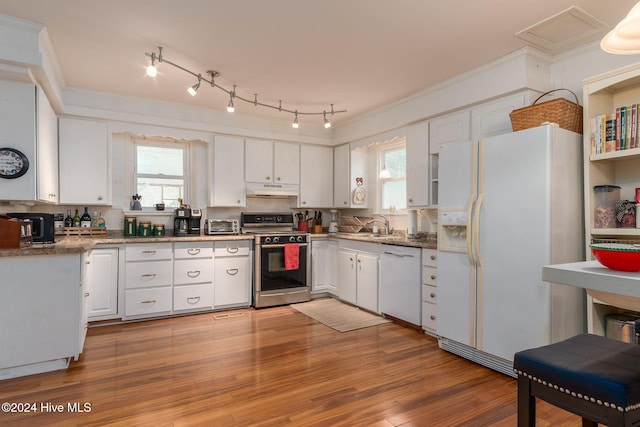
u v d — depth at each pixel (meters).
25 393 2.20
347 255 4.48
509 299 2.43
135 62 3.05
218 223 4.45
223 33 2.57
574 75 2.83
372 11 2.29
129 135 4.27
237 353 2.87
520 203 2.38
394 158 4.75
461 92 3.28
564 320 2.32
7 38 2.37
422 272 3.37
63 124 3.67
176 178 4.57
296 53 2.88
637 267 1.04
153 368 2.58
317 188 5.18
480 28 2.49
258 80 3.44
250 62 3.05
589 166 2.41
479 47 2.77
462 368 2.61
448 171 2.87
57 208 3.89
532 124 2.56
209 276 4.08
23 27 2.40
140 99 4.00
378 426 1.88
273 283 4.38
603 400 1.07
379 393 2.23
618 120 2.30
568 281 1.12
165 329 3.47
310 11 2.29
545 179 2.26
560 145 2.33
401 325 3.64
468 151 2.72
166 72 3.26
